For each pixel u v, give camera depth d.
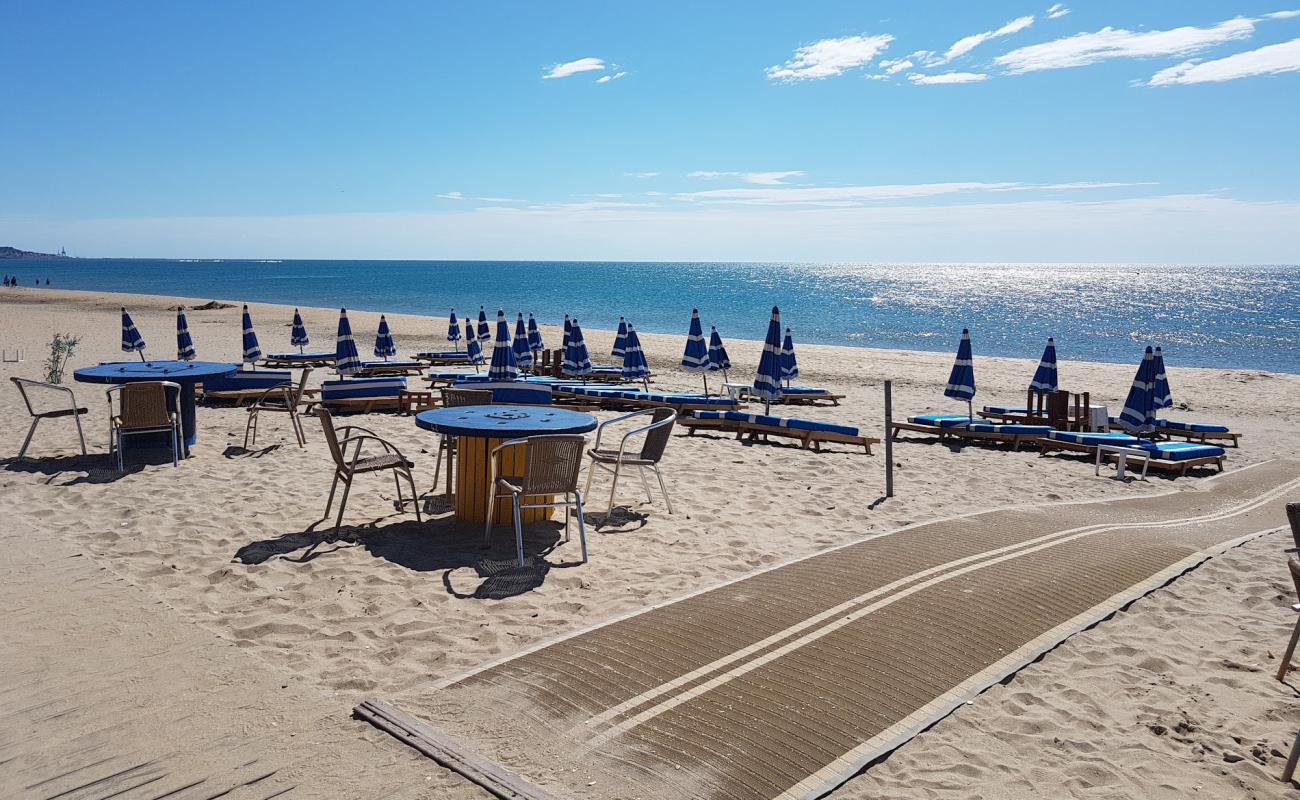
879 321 53.88
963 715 3.99
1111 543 6.79
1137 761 3.66
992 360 26.41
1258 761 3.69
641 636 4.68
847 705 3.97
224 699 3.82
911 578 5.73
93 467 8.73
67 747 3.39
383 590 5.41
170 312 43.72
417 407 13.72
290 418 12.28
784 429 11.34
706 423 12.01
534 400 9.18
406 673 4.24
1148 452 10.12
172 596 5.22
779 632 4.77
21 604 4.93
